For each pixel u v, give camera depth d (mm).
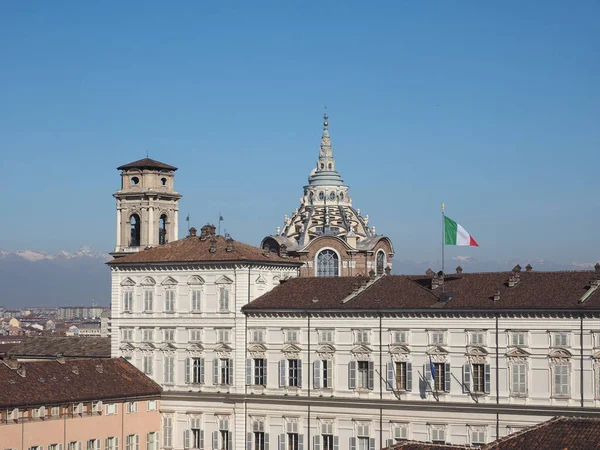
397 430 153750
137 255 176750
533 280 151750
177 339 171250
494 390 147875
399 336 154375
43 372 157125
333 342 159125
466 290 154000
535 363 145375
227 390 166750
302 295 164500
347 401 156875
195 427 168875
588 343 142000
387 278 164500
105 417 160250
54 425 151250
